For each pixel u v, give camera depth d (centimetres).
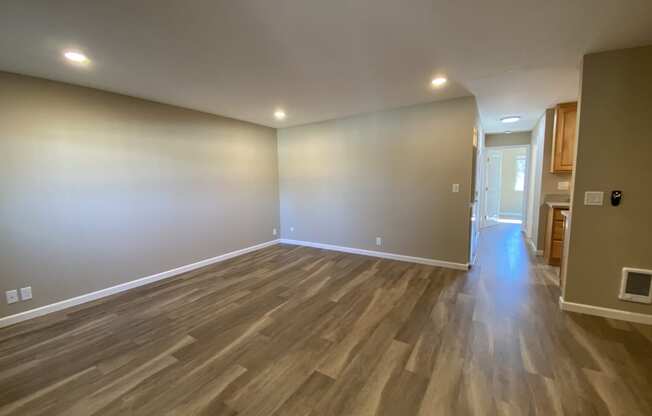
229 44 209
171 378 182
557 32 198
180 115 380
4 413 157
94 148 302
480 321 246
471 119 356
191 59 234
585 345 207
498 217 819
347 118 454
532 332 227
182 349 213
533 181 532
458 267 383
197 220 407
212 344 219
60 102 278
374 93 333
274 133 536
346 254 469
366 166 445
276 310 274
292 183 534
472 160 365
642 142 226
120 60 233
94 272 306
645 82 221
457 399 160
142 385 176
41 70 249
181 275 379
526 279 344
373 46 216
